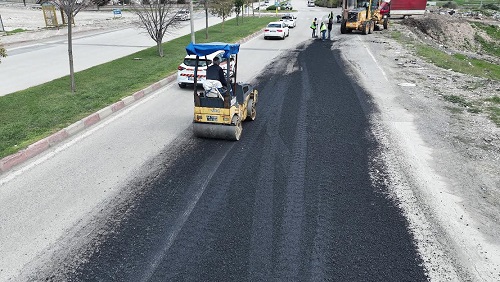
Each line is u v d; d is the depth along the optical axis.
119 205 6.55
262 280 4.89
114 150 8.78
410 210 6.41
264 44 26.81
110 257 5.32
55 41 28.39
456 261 5.26
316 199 6.75
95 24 40.31
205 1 28.44
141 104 12.45
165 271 5.05
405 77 15.93
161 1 20.92
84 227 5.95
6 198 6.69
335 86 14.54
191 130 10.13
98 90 13.45
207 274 5.00
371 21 31.44
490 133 9.70
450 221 6.12
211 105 9.07
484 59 28.86
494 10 63.00
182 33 32.59
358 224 6.04
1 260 5.23
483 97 12.88
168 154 8.60
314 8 76.38
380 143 9.17
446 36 40.66
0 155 7.98
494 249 5.50
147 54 21.69
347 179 7.45
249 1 55.69
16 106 11.62
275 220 6.14
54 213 6.29
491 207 6.50
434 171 7.74
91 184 7.22
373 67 18.02
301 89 14.17
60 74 17.02
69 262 5.21
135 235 5.77
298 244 5.57
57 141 9.19
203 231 5.86
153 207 6.50
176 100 12.98
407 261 5.25
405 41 26.92
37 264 5.17
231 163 8.16
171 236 5.75
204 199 6.75
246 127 10.34
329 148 8.91
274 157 8.45
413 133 9.78
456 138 9.41
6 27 37.59
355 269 5.09
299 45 26.00
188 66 14.16
